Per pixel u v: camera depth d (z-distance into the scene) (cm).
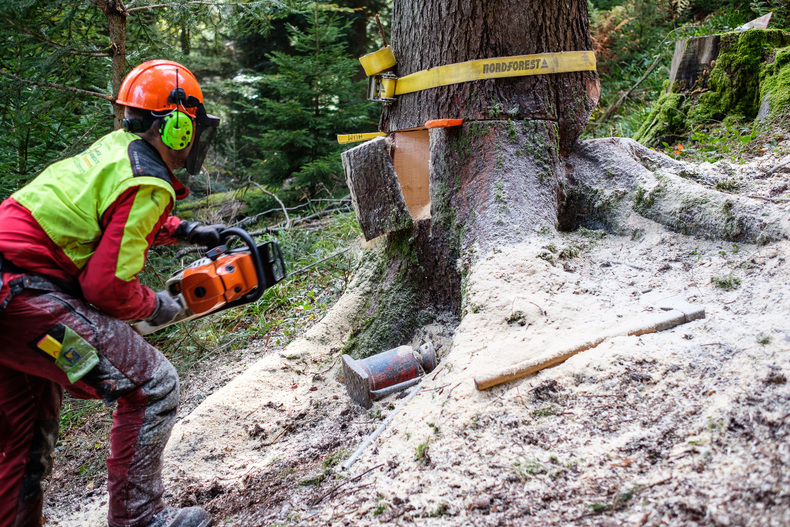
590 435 174
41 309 171
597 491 153
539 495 159
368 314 311
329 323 334
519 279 245
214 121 211
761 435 147
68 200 176
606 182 296
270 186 808
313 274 496
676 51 525
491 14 273
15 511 190
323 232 585
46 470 202
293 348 326
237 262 204
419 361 270
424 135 312
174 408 201
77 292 184
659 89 642
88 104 475
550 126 285
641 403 179
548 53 277
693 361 186
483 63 275
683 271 245
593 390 190
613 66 823
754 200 257
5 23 385
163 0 455
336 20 821
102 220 178
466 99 279
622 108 693
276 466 239
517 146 278
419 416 212
